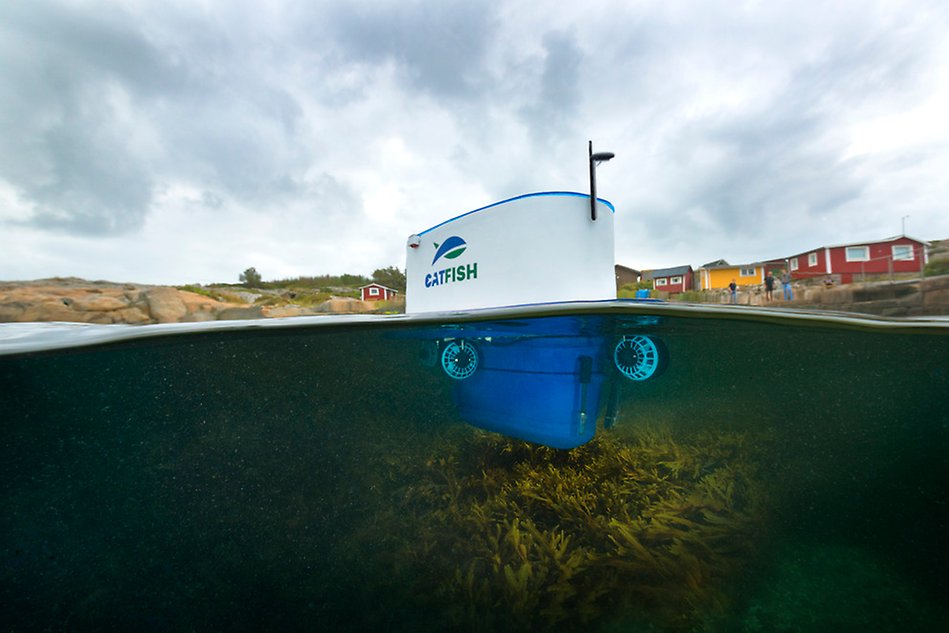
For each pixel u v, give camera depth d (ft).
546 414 13.11
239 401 20.86
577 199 12.19
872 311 42.75
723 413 22.58
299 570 10.43
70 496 17.78
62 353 14.15
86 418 21.29
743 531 11.39
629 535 10.59
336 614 9.06
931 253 52.42
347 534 11.69
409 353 20.45
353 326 13.87
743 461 16.02
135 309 65.82
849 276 80.18
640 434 17.17
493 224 13.00
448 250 14.87
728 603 9.18
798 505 13.47
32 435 21.65
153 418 20.98
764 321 13.67
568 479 13.21
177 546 12.33
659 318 12.35
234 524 12.79
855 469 18.07
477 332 14.78
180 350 16.93
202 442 19.47
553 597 9.11
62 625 10.16
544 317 11.94
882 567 10.53
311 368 21.17
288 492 14.21
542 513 11.93
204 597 9.92
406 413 19.06
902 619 8.85
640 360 13.00
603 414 13.93
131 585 11.10
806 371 25.23
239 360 20.33
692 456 15.51
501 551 10.49
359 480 14.51
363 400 21.20
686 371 22.06
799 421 24.36
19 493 18.65
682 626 8.68
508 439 16.39
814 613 9.06
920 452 22.90
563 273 12.10
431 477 14.35
